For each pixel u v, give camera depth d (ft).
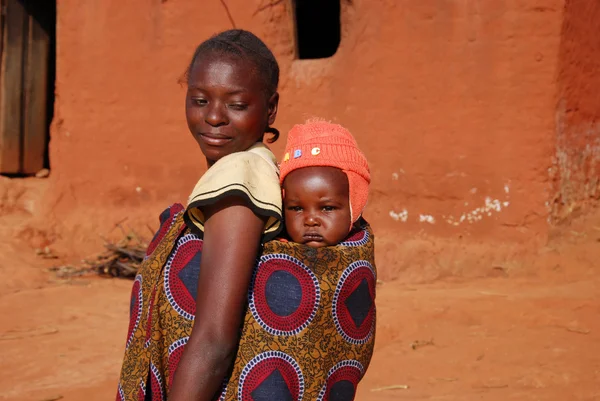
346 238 6.85
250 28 33.91
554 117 30.22
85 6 36.32
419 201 32.01
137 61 35.78
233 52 6.60
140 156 36.04
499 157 30.83
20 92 39.47
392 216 32.45
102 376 19.35
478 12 30.76
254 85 6.63
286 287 6.33
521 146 30.53
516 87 30.50
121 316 25.64
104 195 36.55
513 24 30.37
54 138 37.24
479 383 17.79
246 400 6.22
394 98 32.14
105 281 31.63
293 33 33.65
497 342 20.81
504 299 24.86
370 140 32.60
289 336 6.32
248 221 6.08
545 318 22.59
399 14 31.86
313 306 6.38
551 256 29.78
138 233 35.78
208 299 5.97
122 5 35.81
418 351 20.58
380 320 23.09
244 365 6.23
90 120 36.60
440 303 24.64
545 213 30.35
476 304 24.31
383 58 32.19
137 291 6.68
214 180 6.12
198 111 6.66
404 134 32.09
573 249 29.99
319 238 6.65
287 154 6.93
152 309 6.36
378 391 17.58
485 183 31.04
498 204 30.91
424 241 31.73
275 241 6.39
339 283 6.49
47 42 40.32
